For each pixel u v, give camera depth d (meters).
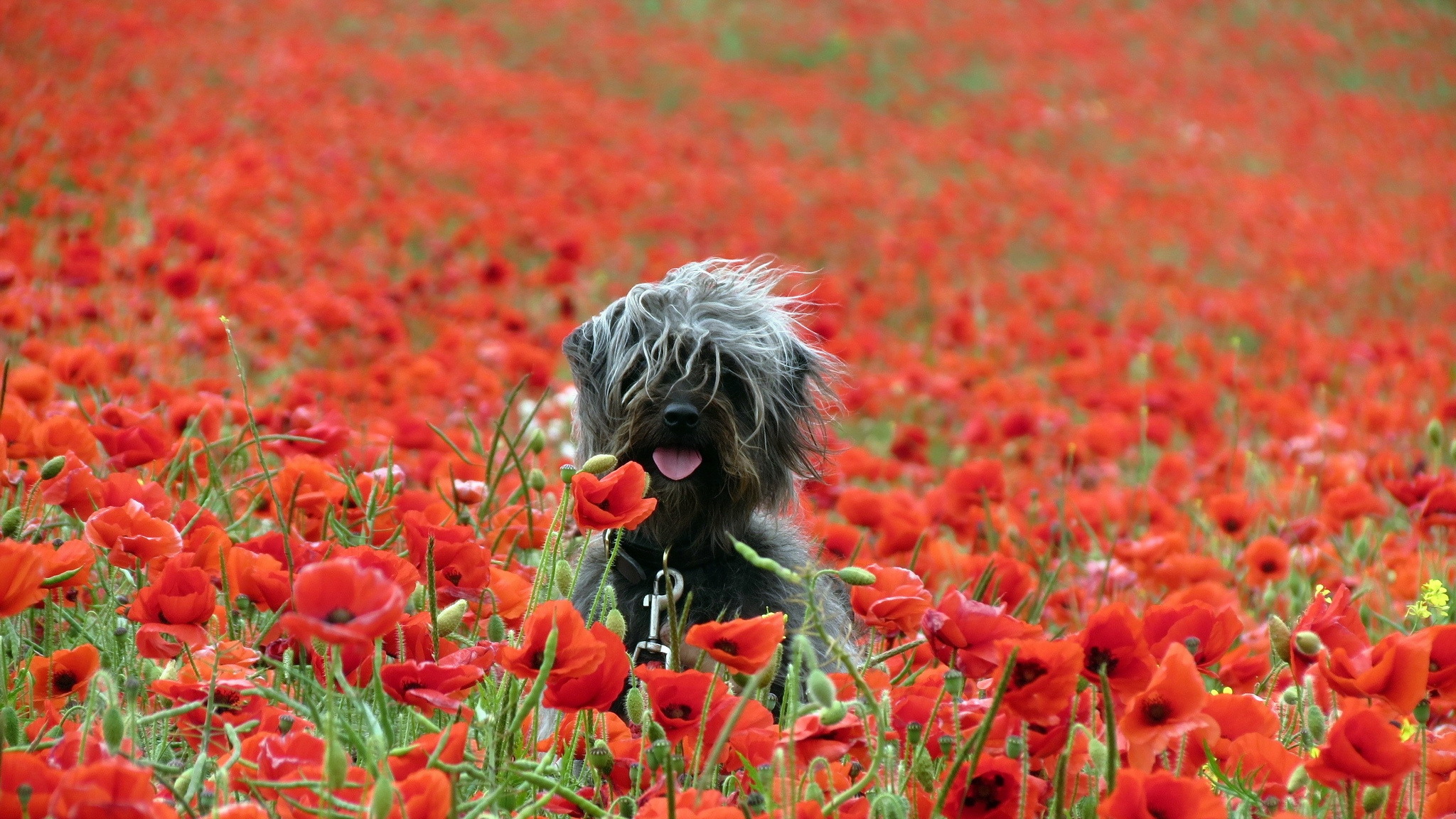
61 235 9.44
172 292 7.62
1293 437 8.34
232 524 4.20
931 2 32.81
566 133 19.66
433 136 17.27
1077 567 5.73
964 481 5.64
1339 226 19.66
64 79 15.01
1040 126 25.69
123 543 2.97
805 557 4.43
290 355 8.34
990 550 5.32
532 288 11.79
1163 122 26.61
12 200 10.93
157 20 20.00
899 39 30.28
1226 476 7.48
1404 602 5.04
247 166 12.78
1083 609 5.17
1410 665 2.33
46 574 2.88
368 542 3.91
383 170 15.52
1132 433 7.73
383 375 7.27
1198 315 14.05
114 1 20.31
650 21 29.23
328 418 5.38
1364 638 2.69
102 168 12.30
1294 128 26.89
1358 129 27.23
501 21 27.08
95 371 5.14
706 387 4.43
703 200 16.73
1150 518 6.17
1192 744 2.62
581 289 11.99
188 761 2.99
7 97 13.52
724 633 2.41
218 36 20.33
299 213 12.83
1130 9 33.91
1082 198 20.73
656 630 3.79
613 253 14.12
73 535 3.97
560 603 2.35
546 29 27.23
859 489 5.20
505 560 4.07
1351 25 34.72
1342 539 5.96
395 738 2.79
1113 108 27.36
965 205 18.89
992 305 13.69
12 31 15.82
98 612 3.62
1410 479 6.81
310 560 3.15
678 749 2.60
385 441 5.51
